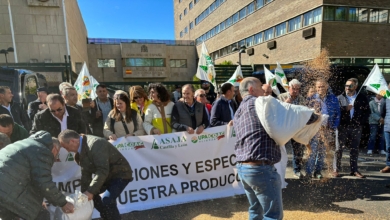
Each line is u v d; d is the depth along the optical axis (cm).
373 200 315
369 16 1533
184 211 300
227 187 343
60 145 218
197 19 3512
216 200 327
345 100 398
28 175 183
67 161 295
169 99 342
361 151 565
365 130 573
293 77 595
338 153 398
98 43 3027
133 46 3044
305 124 184
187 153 329
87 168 227
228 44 2708
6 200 174
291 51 1747
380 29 1554
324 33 1473
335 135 392
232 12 2569
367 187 357
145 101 365
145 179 317
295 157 397
